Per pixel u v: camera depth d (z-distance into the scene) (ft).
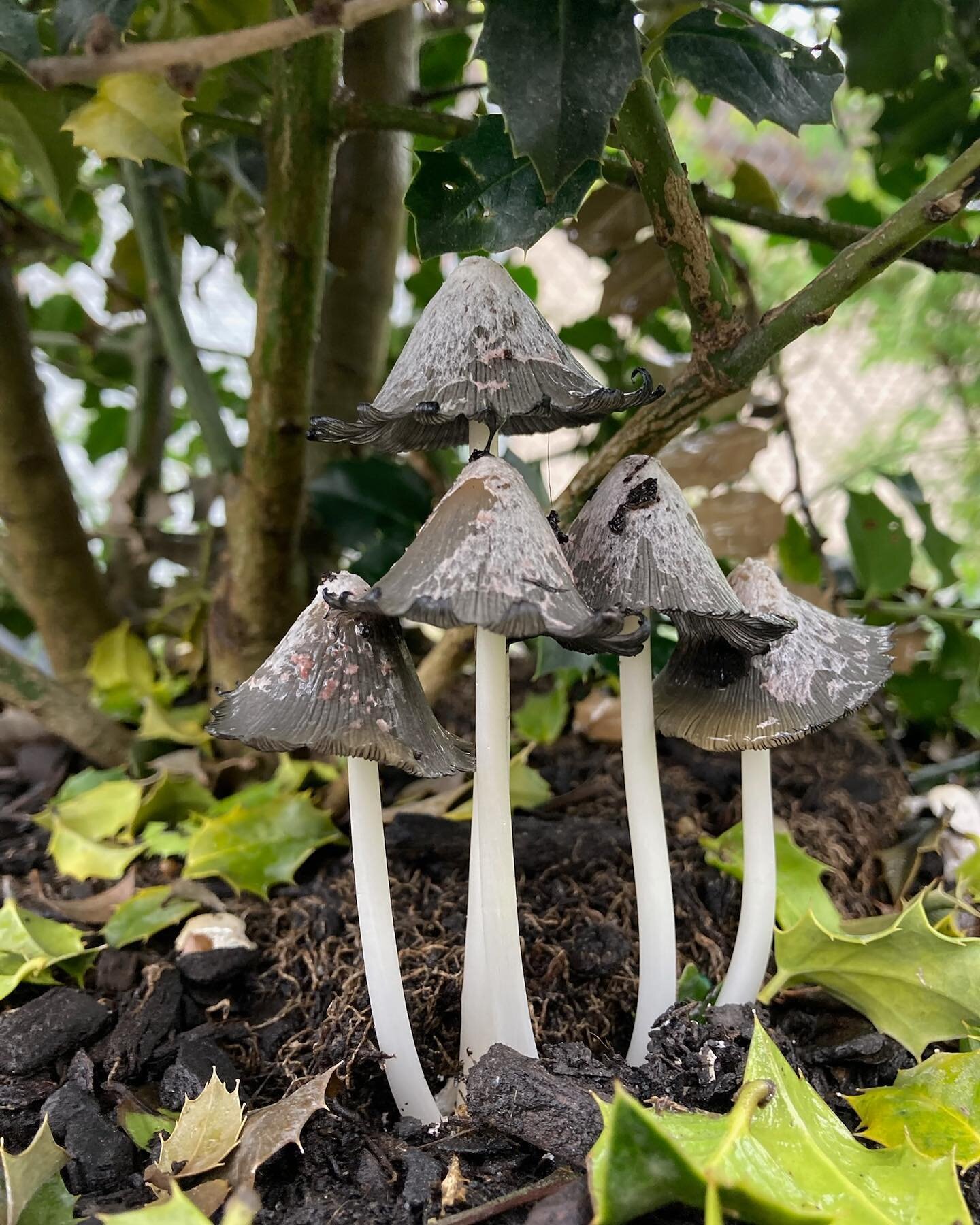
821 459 2.63
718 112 2.15
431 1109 0.67
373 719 0.57
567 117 0.56
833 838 1.02
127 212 1.31
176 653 1.50
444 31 1.12
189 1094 0.67
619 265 1.10
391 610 0.51
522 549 0.53
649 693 0.67
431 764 0.58
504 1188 0.57
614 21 0.56
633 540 0.60
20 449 1.09
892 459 2.22
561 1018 0.77
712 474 1.01
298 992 0.80
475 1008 0.69
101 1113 0.64
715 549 1.02
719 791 1.10
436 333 0.58
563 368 0.58
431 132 0.82
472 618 0.50
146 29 0.92
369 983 0.65
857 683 0.64
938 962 0.66
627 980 0.80
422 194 0.69
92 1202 0.58
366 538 1.12
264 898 0.89
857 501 1.18
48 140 0.78
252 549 1.02
